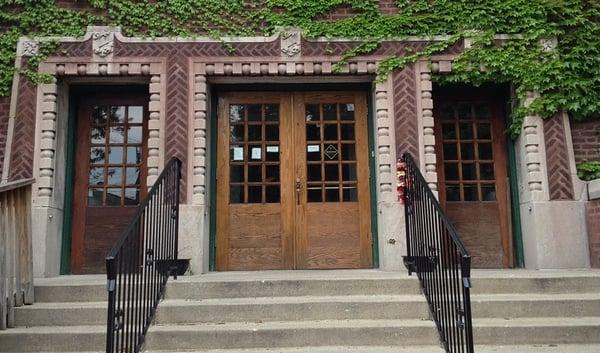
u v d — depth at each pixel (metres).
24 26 6.49
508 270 6.02
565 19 6.58
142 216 4.41
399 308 4.56
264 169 6.75
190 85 6.43
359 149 6.79
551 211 6.20
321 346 4.20
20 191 4.71
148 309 4.34
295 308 4.54
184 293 4.85
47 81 6.35
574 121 6.55
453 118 6.92
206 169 6.43
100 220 6.65
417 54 6.48
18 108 6.30
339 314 4.54
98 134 6.84
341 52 6.52
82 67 6.40
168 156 6.27
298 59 6.49
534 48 6.50
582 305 4.61
